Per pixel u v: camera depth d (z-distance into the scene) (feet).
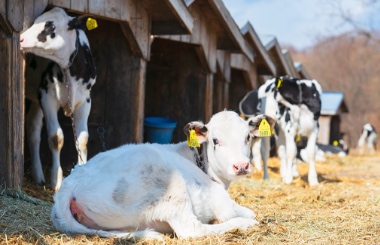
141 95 17.60
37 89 15.03
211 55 21.30
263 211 12.98
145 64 17.66
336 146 39.73
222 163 10.39
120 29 17.60
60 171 14.73
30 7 13.60
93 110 17.97
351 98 84.74
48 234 9.79
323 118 44.37
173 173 9.55
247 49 21.99
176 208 9.46
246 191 16.69
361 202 14.49
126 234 9.38
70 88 14.65
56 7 14.08
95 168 9.70
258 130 11.08
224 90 23.66
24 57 13.50
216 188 10.37
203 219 10.20
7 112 13.08
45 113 14.70
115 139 17.75
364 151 62.54
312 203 14.55
